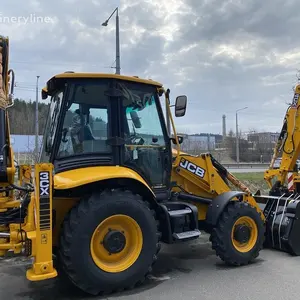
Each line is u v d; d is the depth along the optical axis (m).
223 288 4.46
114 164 4.59
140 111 4.86
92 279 4.09
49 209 3.89
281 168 6.99
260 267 5.30
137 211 4.37
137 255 4.39
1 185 4.46
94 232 4.14
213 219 5.32
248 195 5.94
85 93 4.55
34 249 3.84
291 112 6.95
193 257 5.89
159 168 5.00
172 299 4.13
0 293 4.43
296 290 4.39
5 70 4.77
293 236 5.84
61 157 4.41
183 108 5.11
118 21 13.31
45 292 4.44
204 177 5.84
